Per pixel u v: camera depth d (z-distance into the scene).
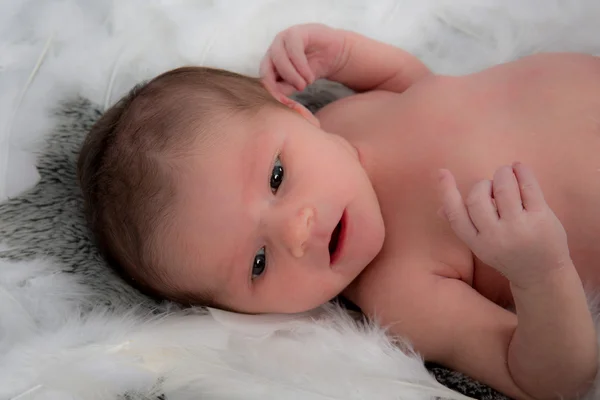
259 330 1.14
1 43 1.46
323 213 1.11
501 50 1.56
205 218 1.12
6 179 1.28
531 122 1.20
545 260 0.97
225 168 1.13
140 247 1.18
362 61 1.51
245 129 1.16
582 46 1.53
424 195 1.21
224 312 1.18
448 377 1.13
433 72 1.59
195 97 1.19
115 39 1.48
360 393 1.00
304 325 1.14
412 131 1.27
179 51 1.50
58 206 1.27
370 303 1.19
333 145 1.19
